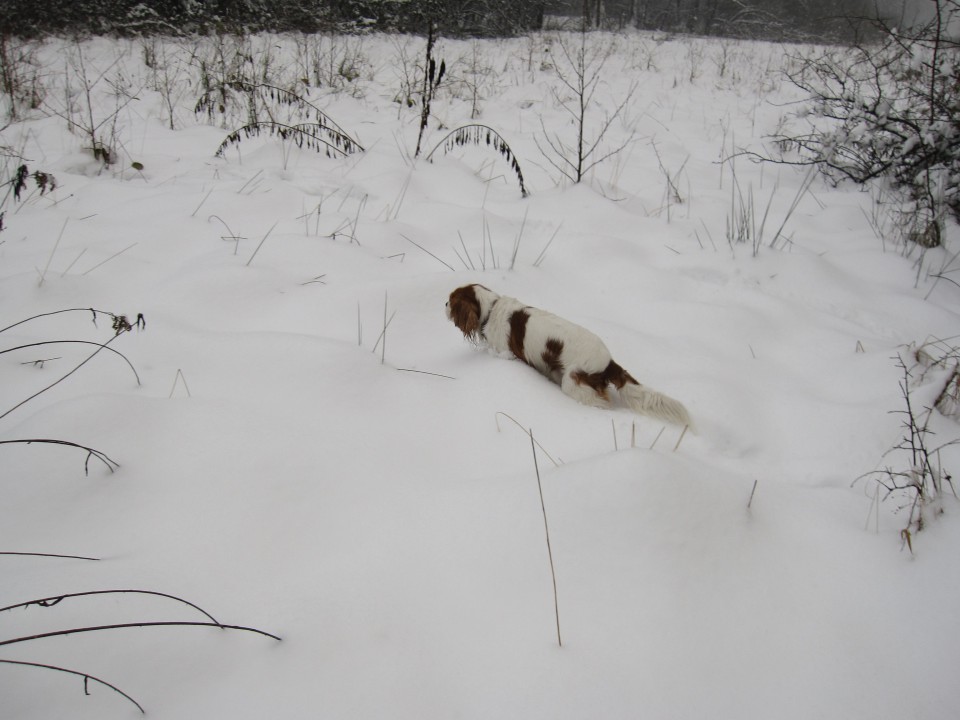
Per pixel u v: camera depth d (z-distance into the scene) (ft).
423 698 5.37
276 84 31.37
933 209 16.93
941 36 17.62
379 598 6.22
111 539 6.57
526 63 46.60
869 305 14.28
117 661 5.36
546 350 10.18
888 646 6.10
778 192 21.39
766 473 8.83
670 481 7.11
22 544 6.40
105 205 15.81
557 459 8.49
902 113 19.16
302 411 8.83
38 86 26.27
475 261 14.66
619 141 27.50
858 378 11.00
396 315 11.89
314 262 13.37
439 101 33.45
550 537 6.75
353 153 22.66
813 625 6.27
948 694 5.68
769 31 72.02
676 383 10.34
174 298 11.62
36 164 18.38
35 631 5.49
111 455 7.47
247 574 6.35
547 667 5.64
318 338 10.27
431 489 7.69
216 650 5.57
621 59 50.52
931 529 7.30
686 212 19.06
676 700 5.49
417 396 9.73
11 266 12.28
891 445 9.18
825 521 7.55
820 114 23.24
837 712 5.52
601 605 6.19
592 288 14.19
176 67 34.24
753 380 10.94
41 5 36.76
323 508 7.26
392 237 15.28
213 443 7.83
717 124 31.40
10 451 7.26
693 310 12.91
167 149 21.88
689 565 6.62
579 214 17.89
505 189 20.65
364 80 37.37
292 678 5.42
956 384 10.02
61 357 9.54
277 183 18.02
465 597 6.27
